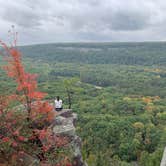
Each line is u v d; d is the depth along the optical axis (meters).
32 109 17.92
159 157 60.84
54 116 19.69
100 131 88.19
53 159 16.44
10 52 17.64
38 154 16.47
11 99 17.44
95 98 136.25
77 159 18.64
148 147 82.75
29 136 16.33
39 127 18.12
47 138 17.14
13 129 16.06
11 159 15.04
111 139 85.56
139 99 139.12
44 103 18.47
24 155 15.98
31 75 17.98
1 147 15.02
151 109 116.88
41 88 144.25
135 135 85.00
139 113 113.38
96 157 59.50
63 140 18.00
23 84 17.42
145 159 68.31
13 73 17.64
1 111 16.42
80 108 113.06
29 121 17.33
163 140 80.44
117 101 128.75
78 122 98.06
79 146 19.91
